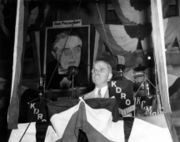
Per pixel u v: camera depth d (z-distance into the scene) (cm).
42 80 701
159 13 376
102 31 854
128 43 834
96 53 843
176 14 816
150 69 788
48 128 337
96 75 451
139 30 839
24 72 852
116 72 637
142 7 855
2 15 898
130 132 310
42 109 512
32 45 877
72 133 311
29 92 827
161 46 364
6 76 855
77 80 816
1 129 777
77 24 872
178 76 774
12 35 887
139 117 322
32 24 891
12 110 356
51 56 862
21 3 410
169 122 321
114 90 511
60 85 819
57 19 887
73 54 851
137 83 682
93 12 872
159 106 369
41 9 896
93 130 309
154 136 305
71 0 888
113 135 308
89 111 320
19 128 347
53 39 875
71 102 329
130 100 505
